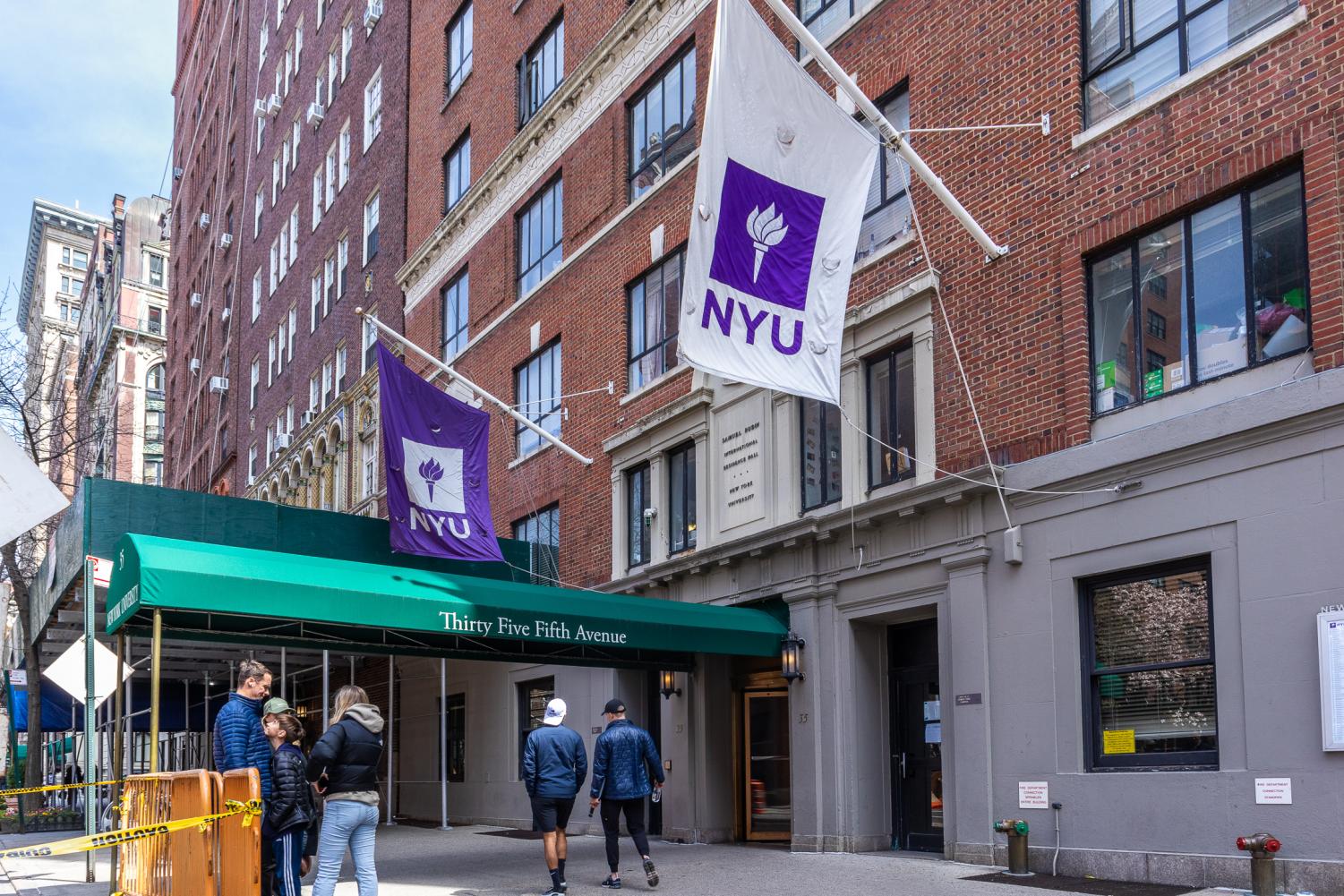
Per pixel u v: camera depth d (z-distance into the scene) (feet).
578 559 66.64
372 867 28.76
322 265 121.60
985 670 39.58
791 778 48.55
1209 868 31.81
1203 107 34.86
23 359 120.37
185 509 57.36
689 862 43.80
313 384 121.19
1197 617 33.88
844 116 38.34
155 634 36.55
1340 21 31.35
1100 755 36.06
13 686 112.06
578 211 69.46
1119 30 38.37
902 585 43.98
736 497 53.47
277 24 151.84
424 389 53.31
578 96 70.13
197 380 186.50
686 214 58.49
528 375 74.95
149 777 33.01
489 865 44.98
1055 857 36.11
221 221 176.86
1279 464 31.65
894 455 45.32
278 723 29.19
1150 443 34.91
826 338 37.47
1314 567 30.50
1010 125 41.29
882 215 47.32
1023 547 38.88
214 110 190.49
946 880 35.81
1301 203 32.37
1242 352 33.55
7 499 16.06
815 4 52.60
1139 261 36.86
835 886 35.50
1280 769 30.66
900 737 46.47
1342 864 28.89
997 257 41.22
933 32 45.27
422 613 41.37
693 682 54.80
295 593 38.83
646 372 62.08
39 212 393.50
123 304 284.82
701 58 58.49
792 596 48.78
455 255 86.17
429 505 52.13
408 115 99.04
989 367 41.14
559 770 35.32
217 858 27.55
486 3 85.15
